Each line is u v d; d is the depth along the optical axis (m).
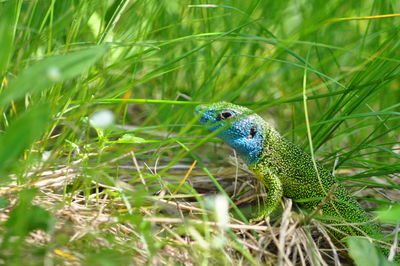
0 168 2.71
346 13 7.40
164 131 5.96
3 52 3.32
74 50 4.44
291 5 7.71
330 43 7.36
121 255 3.20
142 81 4.52
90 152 4.68
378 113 4.52
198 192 5.18
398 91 6.79
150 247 3.20
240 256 3.79
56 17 5.19
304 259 3.93
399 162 4.99
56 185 4.01
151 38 6.38
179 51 6.60
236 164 4.97
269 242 3.88
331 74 7.12
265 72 7.10
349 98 5.03
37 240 3.21
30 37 4.79
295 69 7.35
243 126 4.70
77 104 4.64
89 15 4.72
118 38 5.27
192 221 3.64
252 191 5.06
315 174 4.74
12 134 2.72
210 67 6.32
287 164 4.75
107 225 3.46
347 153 5.20
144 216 3.77
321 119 5.31
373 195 5.41
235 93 5.39
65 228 3.31
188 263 3.52
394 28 5.74
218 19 6.65
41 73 2.68
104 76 4.70
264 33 7.05
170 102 4.34
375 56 4.86
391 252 3.92
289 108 7.39
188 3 6.47
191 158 5.91
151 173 4.88
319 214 4.41
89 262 2.92
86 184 3.82
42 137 4.31
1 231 3.05
